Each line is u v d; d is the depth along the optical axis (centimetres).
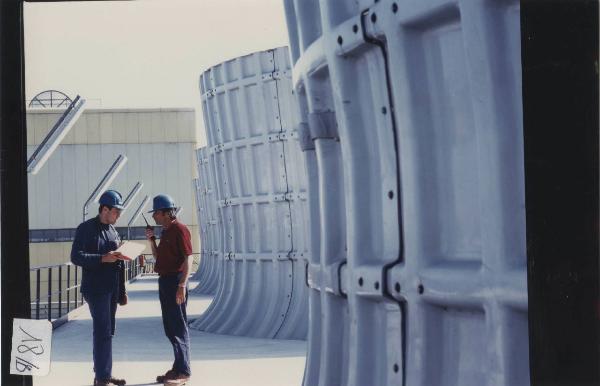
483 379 314
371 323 384
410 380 345
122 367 974
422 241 337
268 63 1245
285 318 1220
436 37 331
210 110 1411
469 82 312
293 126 1229
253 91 1271
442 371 335
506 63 298
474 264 315
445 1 317
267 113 1252
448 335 334
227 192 1350
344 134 392
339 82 389
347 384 407
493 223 301
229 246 1393
